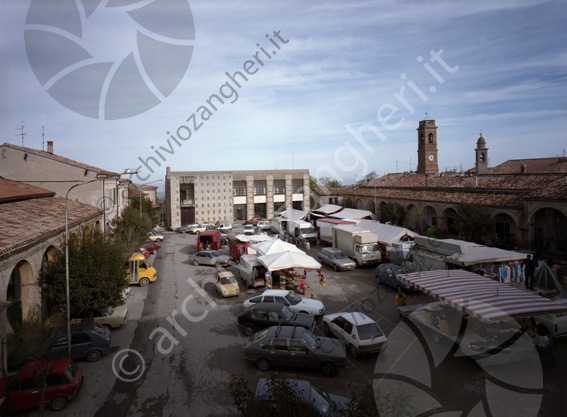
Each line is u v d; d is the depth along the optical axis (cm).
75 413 1030
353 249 2769
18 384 1036
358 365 1273
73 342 1311
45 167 2738
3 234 1331
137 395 1114
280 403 741
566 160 3962
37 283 1472
